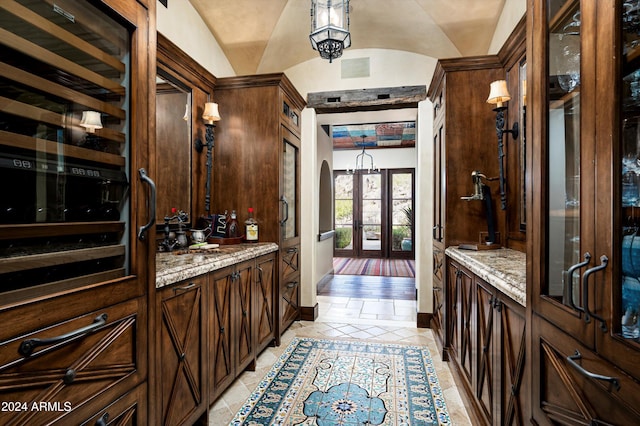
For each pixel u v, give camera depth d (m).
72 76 1.00
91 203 1.11
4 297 0.79
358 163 9.38
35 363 0.84
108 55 1.11
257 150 3.10
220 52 3.37
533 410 1.12
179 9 2.70
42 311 0.86
